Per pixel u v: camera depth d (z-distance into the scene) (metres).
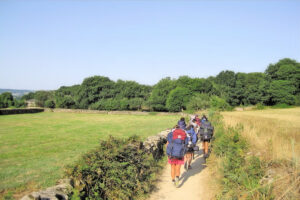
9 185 6.34
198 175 8.46
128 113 51.41
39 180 6.83
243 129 12.20
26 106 87.69
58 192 4.29
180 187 7.29
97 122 29.75
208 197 6.41
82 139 15.45
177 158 7.30
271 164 6.77
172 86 76.62
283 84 81.56
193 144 9.08
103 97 80.25
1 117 34.34
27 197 3.95
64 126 24.00
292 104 81.94
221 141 10.24
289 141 9.12
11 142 14.07
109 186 5.70
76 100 78.44
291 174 5.56
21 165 8.65
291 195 4.70
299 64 85.44
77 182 4.84
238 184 6.10
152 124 27.62
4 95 87.62
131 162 6.77
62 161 9.29
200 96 53.62
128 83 85.12
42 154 10.72
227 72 97.44
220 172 7.37
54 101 76.06
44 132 18.94
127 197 5.93
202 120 12.37
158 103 71.25
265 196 5.11
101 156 6.02
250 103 88.12
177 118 39.34
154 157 9.68
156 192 6.92
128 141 7.84
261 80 88.88
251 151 8.85
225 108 57.88
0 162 9.16
